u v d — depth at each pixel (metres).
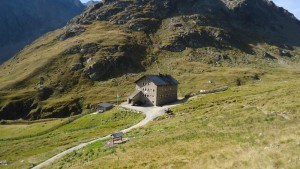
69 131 135.50
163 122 97.25
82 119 148.88
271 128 50.59
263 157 34.53
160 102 151.25
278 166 32.00
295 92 98.56
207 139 53.56
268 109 74.00
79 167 58.00
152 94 150.75
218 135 54.97
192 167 39.78
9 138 145.88
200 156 43.06
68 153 88.88
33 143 122.56
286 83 156.50
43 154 98.25
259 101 91.25
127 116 133.38
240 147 41.34
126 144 68.38
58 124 152.62
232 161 36.28
